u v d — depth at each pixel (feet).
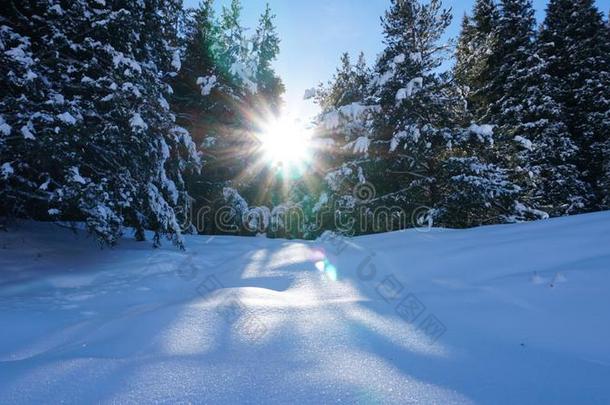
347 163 42.52
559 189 67.92
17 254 23.00
